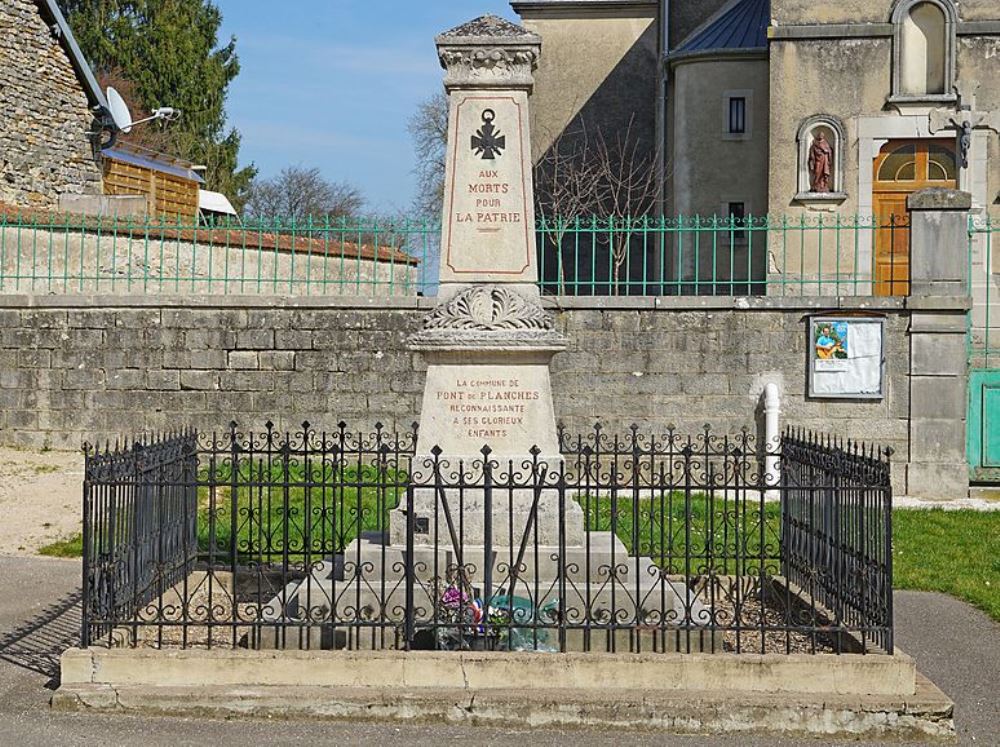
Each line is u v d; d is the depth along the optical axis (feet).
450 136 31.89
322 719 24.89
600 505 49.39
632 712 24.66
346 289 75.61
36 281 65.05
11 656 29.48
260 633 28.07
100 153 94.02
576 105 118.52
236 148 160.25
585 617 27.09
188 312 58.90
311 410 58.44
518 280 31.68
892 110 88.84
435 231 58.18
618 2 117.80
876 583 26.78
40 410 59.62
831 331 56.75
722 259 98.84
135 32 151.53
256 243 72.49
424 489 31.01
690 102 100.73
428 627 26.45
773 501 52.21
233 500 27.25
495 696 24.84
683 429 57.26
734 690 25.40
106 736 23.84
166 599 33.22
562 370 57.62
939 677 29.66
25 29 86.69
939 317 56.34
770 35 89.66
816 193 89.30
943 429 56.49
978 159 88.17
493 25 31.89
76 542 44.55
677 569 38.47
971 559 43.62
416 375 58.08
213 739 23.73
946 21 87.86
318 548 40.32
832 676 25.45
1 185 84.17
